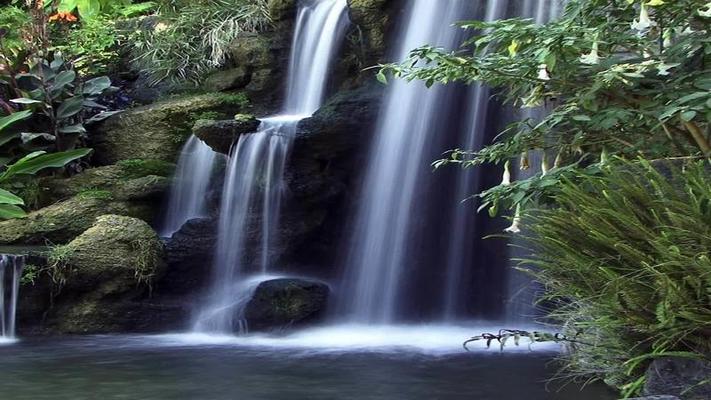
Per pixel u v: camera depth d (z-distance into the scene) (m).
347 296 8.60
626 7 4.20
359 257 8.68
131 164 9.64
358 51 9.75
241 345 7.02
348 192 8.88
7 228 8.67
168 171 9.71
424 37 9.05
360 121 8.66
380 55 9.55
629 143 4.39
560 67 4.23
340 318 8.46
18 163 9.07
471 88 8.20
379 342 7.13
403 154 8.54
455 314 8.30
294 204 8.69
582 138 4.41
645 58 4.12
